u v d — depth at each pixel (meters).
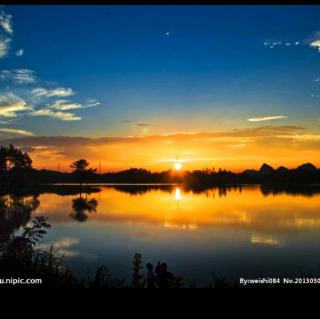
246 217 48.59
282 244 27.33
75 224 39.78
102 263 20.02
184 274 17.83
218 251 24.38
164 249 25.08
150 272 9.16
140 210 58.97
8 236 11.70
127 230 35.12
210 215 51.34
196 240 29.19
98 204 71.12
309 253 23.47
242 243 27.70
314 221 44.00
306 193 126.69
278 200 87.44
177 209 61.28
